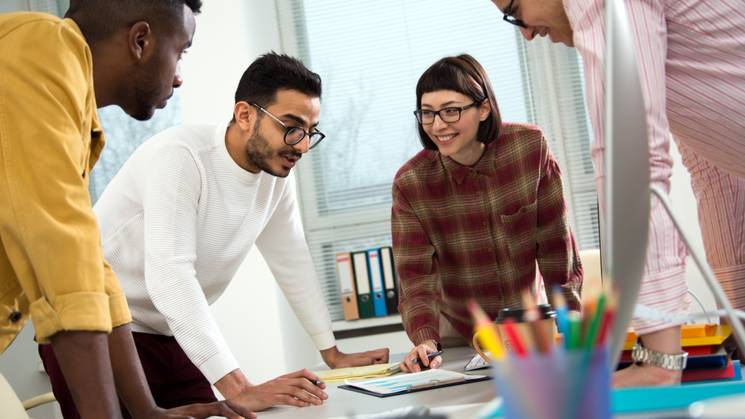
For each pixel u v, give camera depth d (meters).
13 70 1.09
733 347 1.40
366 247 4.21
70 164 1.09
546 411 0.46
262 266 3.60
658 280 0.94
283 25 4.32
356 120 4.27
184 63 3.68
